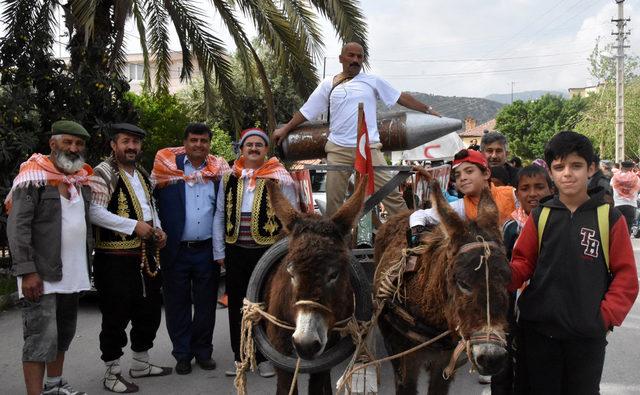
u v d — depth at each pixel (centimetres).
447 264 310
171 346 667
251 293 373
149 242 532
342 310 333
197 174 567
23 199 439
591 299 308
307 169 534
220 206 561
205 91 1140
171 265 568
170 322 576
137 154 537
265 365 561
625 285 307
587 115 3738
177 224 564
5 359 615
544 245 322
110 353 523
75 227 463
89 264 483
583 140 312
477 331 280
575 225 314
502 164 698
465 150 409
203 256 574
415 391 370
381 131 575
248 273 536
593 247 309
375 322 361
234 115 1159
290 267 311
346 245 338
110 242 516
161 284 565
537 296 323
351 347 344
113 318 521
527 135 5569
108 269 519
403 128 567
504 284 286
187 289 577
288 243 362
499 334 277
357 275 357
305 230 327
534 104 5591
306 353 298
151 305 553
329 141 568
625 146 3712
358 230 564
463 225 304
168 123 1506
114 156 538
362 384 390
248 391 523
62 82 991
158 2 1101
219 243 562
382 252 453
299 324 300
